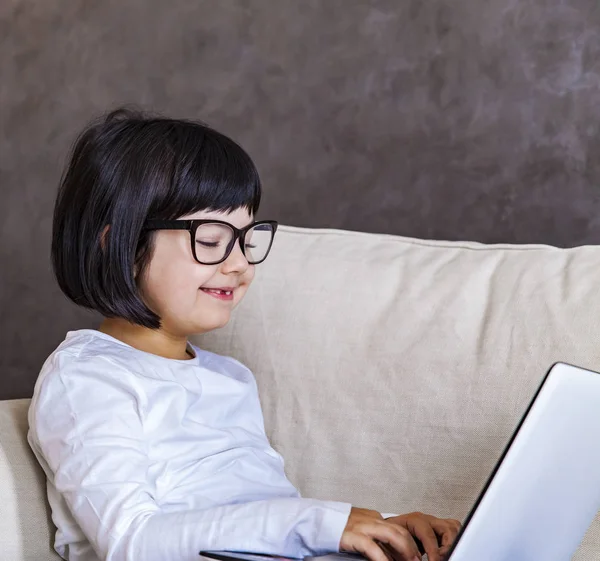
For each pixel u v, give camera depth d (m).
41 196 2.33
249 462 1.07
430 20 1.83
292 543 0.84
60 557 1.00
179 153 1.03
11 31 2.33
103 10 2.22
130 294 1.02
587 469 0.72
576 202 1.72
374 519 0.85
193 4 2.11
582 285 1.10
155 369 1.03
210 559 0.79
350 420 1.14
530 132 1.75
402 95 1.87
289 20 1.99
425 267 1.23
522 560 0.74
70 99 2.27
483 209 1.81
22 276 2.37
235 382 1.11
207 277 1.02
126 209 1.01
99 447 0.91
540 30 1.72
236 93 2.07
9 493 0.97
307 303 1.23
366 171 1.93
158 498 0.96
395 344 1.16
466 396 1.08
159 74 2.16
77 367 0.97
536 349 1.06
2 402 1.10
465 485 1.05
